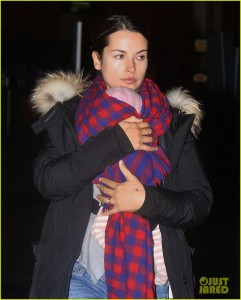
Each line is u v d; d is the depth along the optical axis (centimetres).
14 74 1945
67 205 291
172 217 284
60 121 297
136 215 290
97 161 278
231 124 1361
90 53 317
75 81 311
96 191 293
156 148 288
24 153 1487
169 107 307
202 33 2461
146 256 288
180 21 2480
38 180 291
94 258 290
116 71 293
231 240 768
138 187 279
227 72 1302
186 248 301
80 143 290
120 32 290
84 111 293
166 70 1730
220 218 886
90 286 292
